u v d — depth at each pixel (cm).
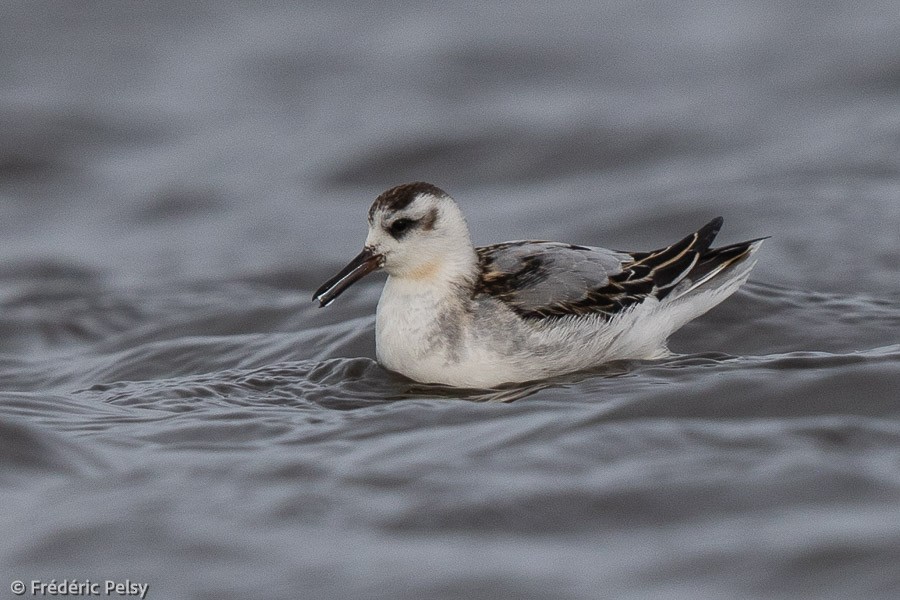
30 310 1702
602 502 884
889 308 1415
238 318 1583
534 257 1280
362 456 988
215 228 2244
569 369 1252
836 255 1691
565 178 2336
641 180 2259
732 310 1402
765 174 2164
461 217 1261
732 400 1063
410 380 1257
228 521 875
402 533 854
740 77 2775
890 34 2900
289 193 2400
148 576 809
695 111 2561
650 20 3225
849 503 870
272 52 3186
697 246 1330
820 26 3052
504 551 827
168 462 994
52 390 1331
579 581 787
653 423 1021
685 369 1207
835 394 1066
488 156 2417
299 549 834
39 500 925
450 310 1241
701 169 2277
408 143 2481
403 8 3453
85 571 819
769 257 1709
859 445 964
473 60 3002
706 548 820
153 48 3250
